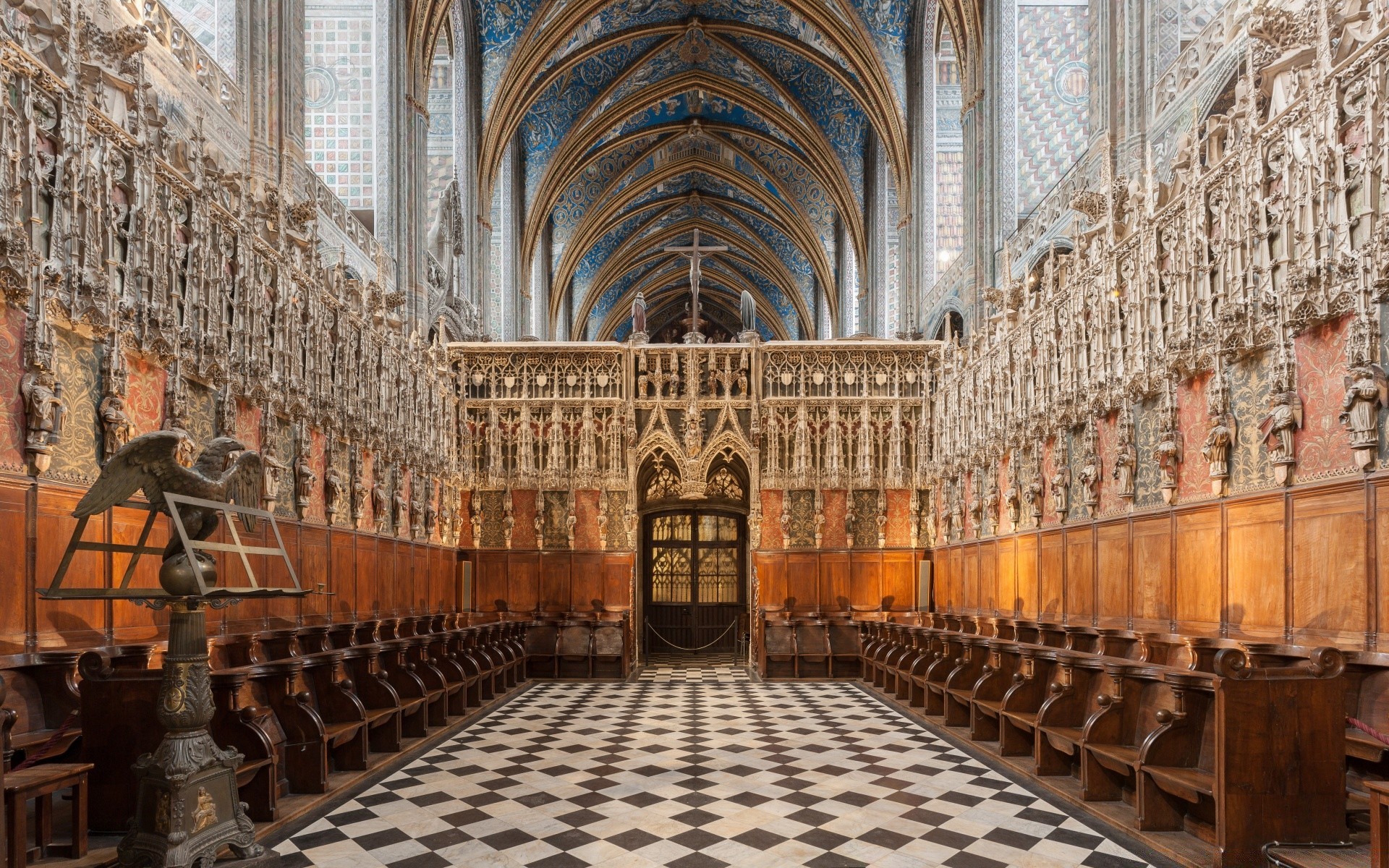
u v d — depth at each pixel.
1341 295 7.80
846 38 26.78
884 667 15.27
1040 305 14.78
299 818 7.29
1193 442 10.47
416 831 7.05
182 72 11.80
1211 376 9.95
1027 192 19.34
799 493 21.64
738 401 21.81
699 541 24.45
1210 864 5.90
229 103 13.34
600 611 20.91
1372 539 7.40
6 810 4.97
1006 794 8.17
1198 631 10.21
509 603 21.28
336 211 16.84
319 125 19.12
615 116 32.91
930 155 25.78
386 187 19.05
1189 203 10.26
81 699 6.32
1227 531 9.67
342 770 8.89
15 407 7.42
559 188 34.06
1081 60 19.50
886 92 26.66
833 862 6.33
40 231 7.73
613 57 30.39
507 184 31.30
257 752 6.92
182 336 9.82
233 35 13.63
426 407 18.95
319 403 13.41
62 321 8.04
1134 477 11.74
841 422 21.70
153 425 9.48
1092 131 14.62
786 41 29.03
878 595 21.20
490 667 14.52
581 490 21.58
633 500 21.52
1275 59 9.03
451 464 20.66
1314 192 8.18
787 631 18.88
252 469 6.28
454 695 12.71
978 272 19.83
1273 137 8.87
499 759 9.81
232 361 10.94
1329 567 7.99
